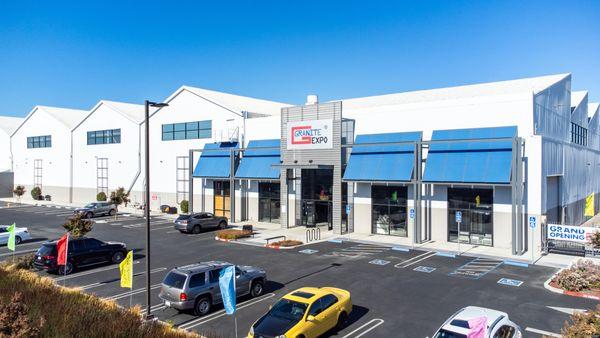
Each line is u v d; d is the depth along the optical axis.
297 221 40.12
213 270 18.38
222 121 45.53
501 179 27.44
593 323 11.26
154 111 52.25
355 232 35.62
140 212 51.38
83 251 25.16
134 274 24.25
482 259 26.03
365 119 35.25
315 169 38.88
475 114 30.44
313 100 39.66
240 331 16.02
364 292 19.97
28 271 23.81
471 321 12.99
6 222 44.38
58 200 65.44
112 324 13.66
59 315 14.15
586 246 25.97
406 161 31.95
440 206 31.52
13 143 73.31
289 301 15.06
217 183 45.91
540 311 17.09
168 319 17.22
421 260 26.00
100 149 59.25
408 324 16.14
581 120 45.16
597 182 50.94
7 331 11.46
